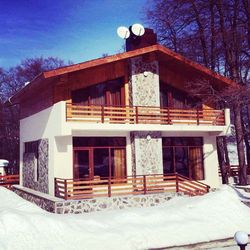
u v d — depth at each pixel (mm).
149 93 19141
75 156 17328
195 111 19766
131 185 17859
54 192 16672
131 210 14109
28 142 22328
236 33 23938
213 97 20875
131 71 18859
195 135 20500
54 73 15406
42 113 18984
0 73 48531
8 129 44656
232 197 14930
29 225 10688
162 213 13148
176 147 19969
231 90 20109
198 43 29156
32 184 20750
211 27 25750
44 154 18391
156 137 18766
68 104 16828
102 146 17922
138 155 18203
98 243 10352
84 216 12953
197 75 20859
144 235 11047
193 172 20297
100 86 18578
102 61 16547
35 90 19484
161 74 20188
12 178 25500
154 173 18500
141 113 18641
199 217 13008
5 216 10820
